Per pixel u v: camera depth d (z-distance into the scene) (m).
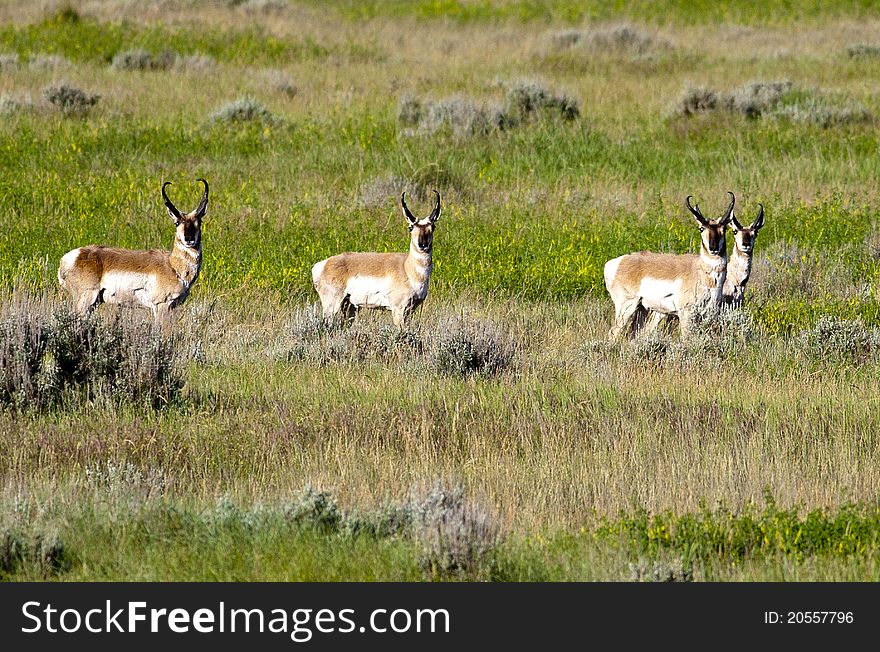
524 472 30.69
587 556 25.75
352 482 29.78
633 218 65.12
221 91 101.38
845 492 29.36
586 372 41.34
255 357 43.06
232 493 28.83
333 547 25.66
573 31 130.25
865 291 53.12
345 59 118.12
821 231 62.47
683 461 31.48
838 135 85.12
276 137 85.12
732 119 89.75
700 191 72.94
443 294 54.16
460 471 30.88
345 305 48.50
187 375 39.53
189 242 47.03
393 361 42.75
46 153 78.50
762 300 53.00
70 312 39.19
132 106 94.56
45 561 25.11
